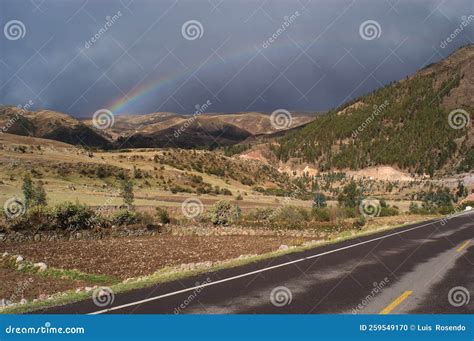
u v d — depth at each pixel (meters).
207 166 137.75
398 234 25.41
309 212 52.59
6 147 101.81
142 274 19.72
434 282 11.60
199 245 30.66
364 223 44.09
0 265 21.36
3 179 78.69
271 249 28.16
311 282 11.48
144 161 124.69
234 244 31.36
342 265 14.21
